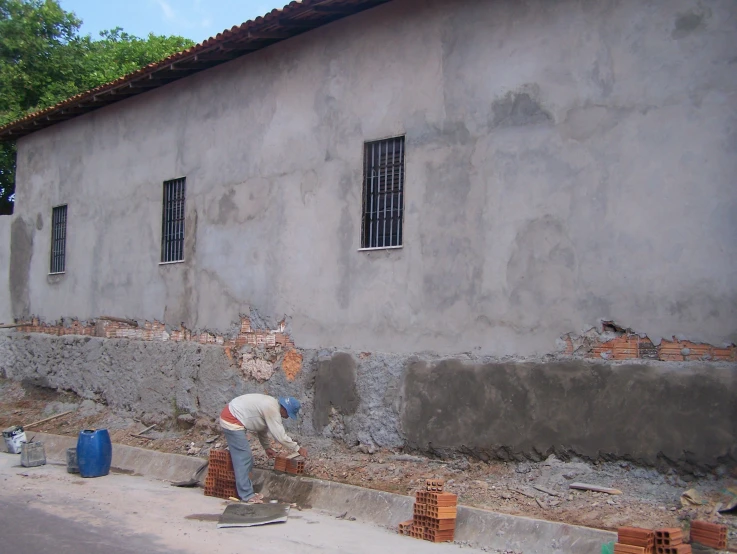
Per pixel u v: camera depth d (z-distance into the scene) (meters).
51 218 17.34
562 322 8.61
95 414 14.88
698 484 7.55
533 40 9.05
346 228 10.91
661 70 8.06
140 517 8.60
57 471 11.62
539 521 7.34
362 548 7.43
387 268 10.33
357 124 10.85
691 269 7.77
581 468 8.30
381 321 10.37
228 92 12.99
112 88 14.55
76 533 7.78
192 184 13.61
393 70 10.45
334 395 10.79
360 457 10.23
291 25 11.41
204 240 13.28
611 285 8.28
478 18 9.56
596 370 8.27
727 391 7.44
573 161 8.63
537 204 8.89
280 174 11.95
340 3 10.58
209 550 7.24
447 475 9.14
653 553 6.34
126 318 14.89
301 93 11.70
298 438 11.16
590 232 8.46
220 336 12.84
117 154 15.46
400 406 9.98
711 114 7.73
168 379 13.62
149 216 14.52
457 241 9.59
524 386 8.80
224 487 9.80
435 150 9.89
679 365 7.75
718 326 7.57
